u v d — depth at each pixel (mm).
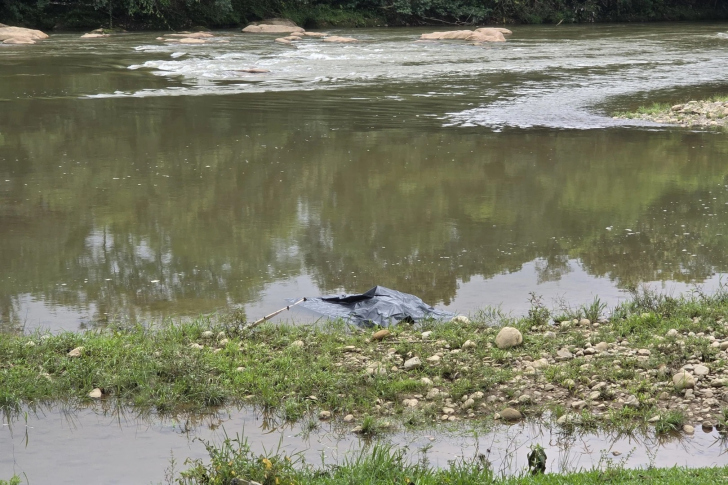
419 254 10648
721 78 28156
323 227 11766
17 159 15867
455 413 6605
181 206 12766
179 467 5730
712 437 6102
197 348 7656
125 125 19422
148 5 46969
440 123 19953
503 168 15328
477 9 56469
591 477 5277
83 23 47344
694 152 16641
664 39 44312
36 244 10883
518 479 5289
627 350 7574
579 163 15719
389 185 14109
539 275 9938
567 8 59906
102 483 5512
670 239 11211
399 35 46562
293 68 30766
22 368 7199
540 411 6562
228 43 40375
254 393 6887
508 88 25984
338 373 7188
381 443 6094
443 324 8391
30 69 29594
